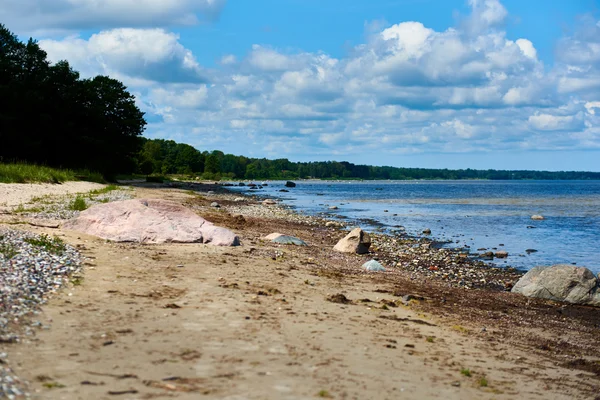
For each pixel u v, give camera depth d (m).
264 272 15.45
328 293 13.71
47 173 49.72
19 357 6.89
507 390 7.99
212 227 20.70
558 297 17.73
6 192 34.97
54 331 8.14
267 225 35.53
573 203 82.50
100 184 59.78
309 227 38.53
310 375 7.33
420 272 22.06
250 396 6.37
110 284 11.72
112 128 79.31
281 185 191.75
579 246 33.03
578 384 8.89
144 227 19.38
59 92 75.56
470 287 19.64
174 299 10.97
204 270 14.55
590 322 15.01
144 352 7.64
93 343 7.80
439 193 126.69
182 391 6.34
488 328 12.62
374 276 18.39
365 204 76.50
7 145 70.75
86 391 6.08
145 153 147.75
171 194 60.16
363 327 10.53
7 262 11.91
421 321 11.98
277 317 10.35
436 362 8.93
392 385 7.35
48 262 12.73
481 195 115.00
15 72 73.12
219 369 7.22
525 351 10.82
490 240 35.72
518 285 18.80
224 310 10.41
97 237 18.70
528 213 60.25
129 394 6.11
